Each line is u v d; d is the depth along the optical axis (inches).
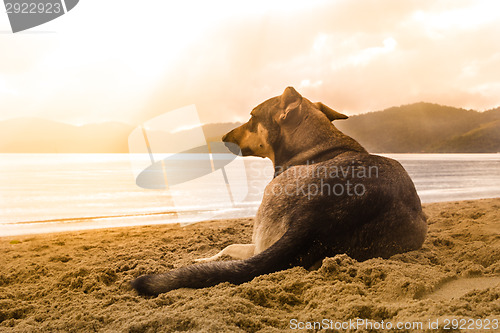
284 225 142.3
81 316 105.7
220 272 126.9
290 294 113.7
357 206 140.6
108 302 118.5
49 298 126.1
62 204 368.2
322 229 136.6
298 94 185.0
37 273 155.6
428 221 244.7
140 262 161.9
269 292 115.3
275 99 195.2
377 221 142.5
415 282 111.0
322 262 129.5
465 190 451.8
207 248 189.2
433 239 189.9
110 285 138.3
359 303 101.3
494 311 91.7
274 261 129.6
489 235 193.3
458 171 764.6
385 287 114.0
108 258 173.0
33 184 535.5
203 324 93.6
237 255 155.8
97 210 333.4
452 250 173.0
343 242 136.9
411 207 153.4
